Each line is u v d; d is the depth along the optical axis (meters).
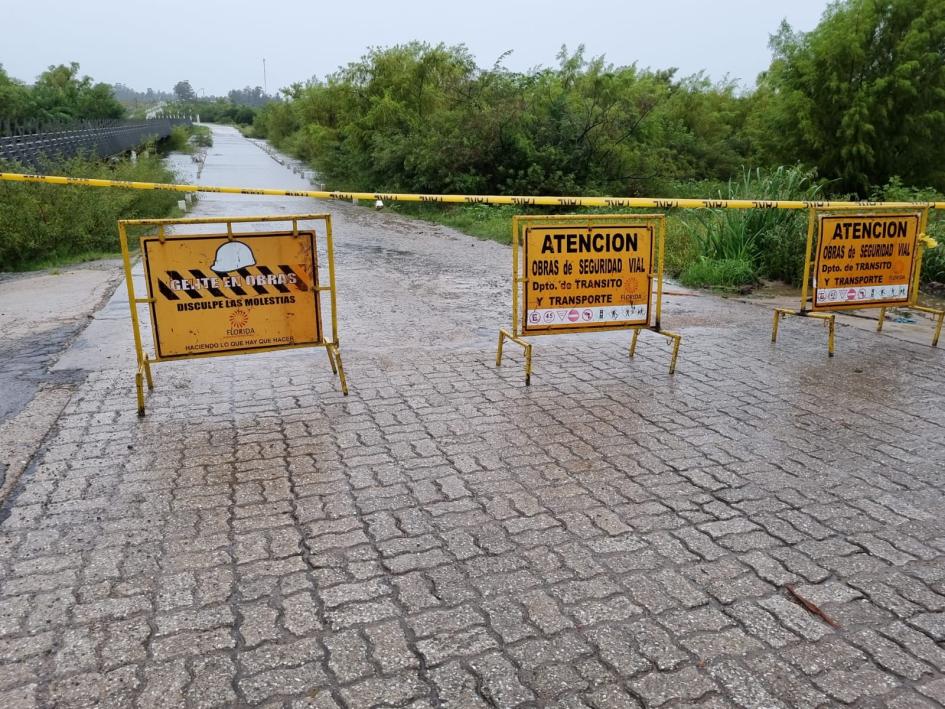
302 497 3.98
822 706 2.53
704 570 3.31
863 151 21.22
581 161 22.22
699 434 4.83
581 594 3.13
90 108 45.28
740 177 15.96
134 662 2.74
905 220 6.82
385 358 6.54
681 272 11.02
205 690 2.60
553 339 7.27
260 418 5.11
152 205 16.75
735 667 2.71
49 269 11.84
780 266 10.52
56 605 3.07
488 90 23.25
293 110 50.78
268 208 21.73
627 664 2.72
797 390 5.71
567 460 4.44
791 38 22.55
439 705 2.53
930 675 2.67
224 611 3.03
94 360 6.43
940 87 20.91
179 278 5.24
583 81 22.98
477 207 20.28
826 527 3.68
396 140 24.83
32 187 12.52
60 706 2.53
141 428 4.93
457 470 4.30
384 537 3.58
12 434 4.79
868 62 21.53
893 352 6.78
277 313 5.50
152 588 3.18
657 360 6.54
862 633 2.89
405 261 12.86
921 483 4.14
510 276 11.33
